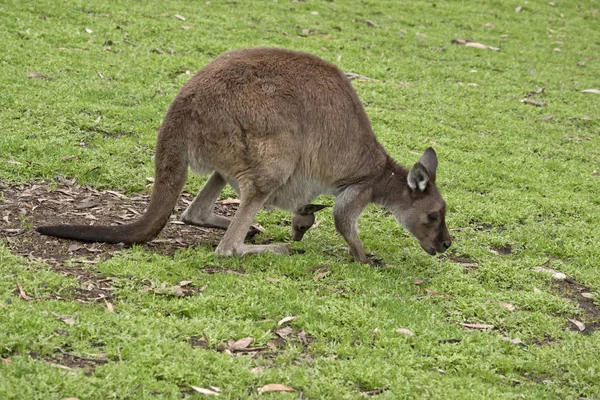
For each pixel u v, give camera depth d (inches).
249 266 599.8
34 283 513.3
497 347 534.9
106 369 428.8
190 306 516.1
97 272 553.0
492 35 1497.3
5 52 1011.9
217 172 642.2
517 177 919.0
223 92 596.1
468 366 502.9
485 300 605.3
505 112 1143.0
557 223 813.9
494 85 1242.0
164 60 1095.6
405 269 652.7
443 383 472.4
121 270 553.3
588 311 623.5
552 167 976.9
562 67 1381.6
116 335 466.0
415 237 675.4
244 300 537.0
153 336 468.4
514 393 478.9
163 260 583.2
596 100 1240.2
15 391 397.4
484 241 735.1
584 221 823.1
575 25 1654.8
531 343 556.1
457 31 1483.8
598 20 1712.6
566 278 674.2
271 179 605.3
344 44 1296.8
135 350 453.1
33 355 438.9
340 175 645.9
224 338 488.1
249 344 487.8
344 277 608.1
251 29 1283.2
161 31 1204.5
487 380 495.8
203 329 490.6
